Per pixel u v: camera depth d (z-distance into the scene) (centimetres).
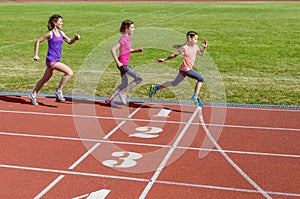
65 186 527
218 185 531
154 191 514
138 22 2580
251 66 1304
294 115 819
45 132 725
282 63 1349
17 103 908
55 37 859
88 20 2717
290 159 612
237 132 725
